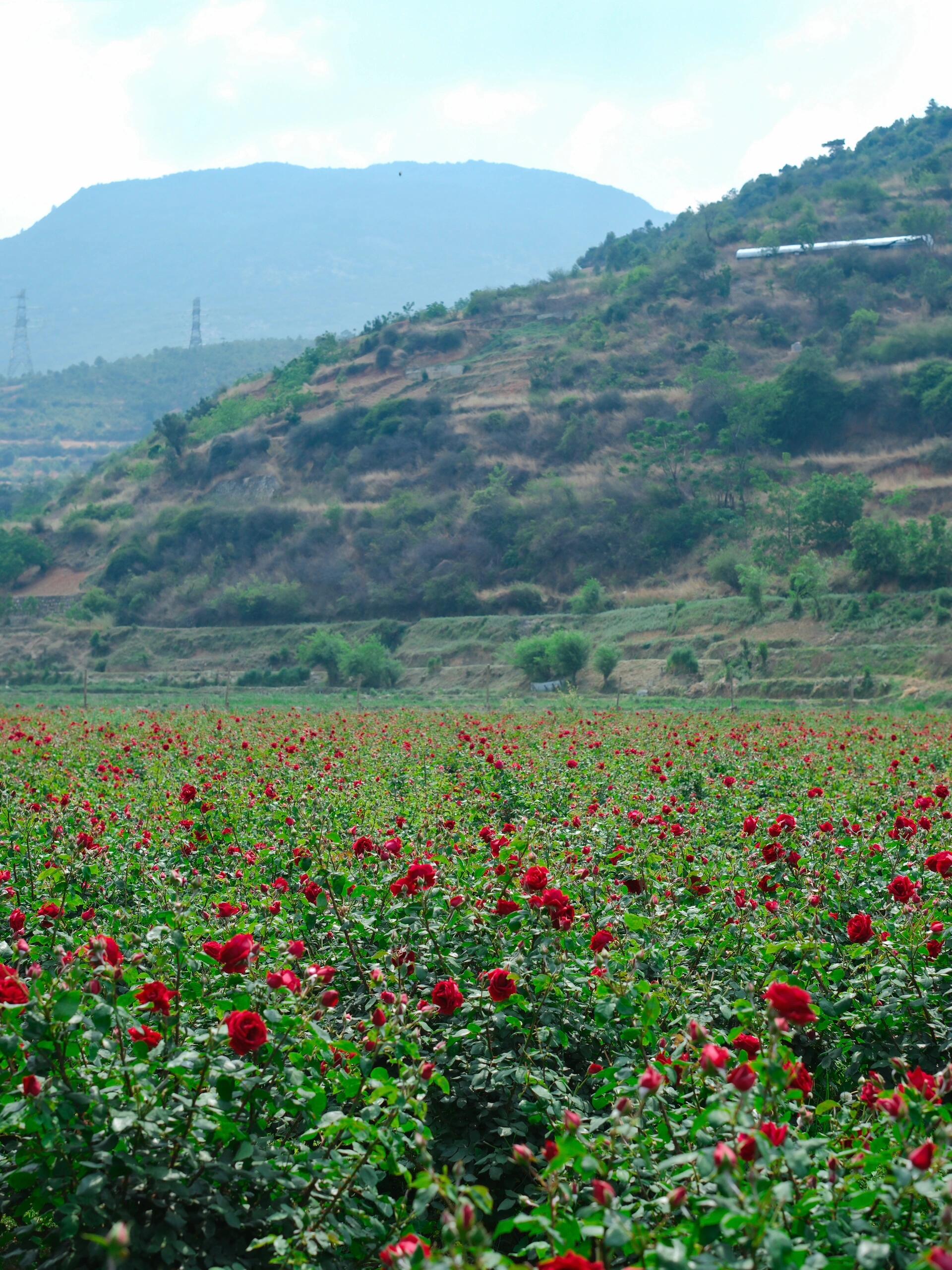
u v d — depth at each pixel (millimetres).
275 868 7820
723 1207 2844
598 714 32406
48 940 5211
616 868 7285
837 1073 5270
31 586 103750
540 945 5344
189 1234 3559
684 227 189750
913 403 93000
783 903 6531
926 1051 5133
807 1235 3090
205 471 116250
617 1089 4117
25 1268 3436
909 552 62781
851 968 5488
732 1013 4941
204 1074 3609
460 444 106938
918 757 15977
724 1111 3234
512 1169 4586
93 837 7766
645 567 84250
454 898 5715
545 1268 2646
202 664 82812
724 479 89375
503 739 18984
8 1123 3422
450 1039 4758
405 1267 2830
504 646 74312
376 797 10938
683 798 11891
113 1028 3846
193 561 99562
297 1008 4254
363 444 110812
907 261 125125
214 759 14820
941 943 5328
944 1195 2936
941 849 7789
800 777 13055
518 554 88750
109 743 17828
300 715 29812
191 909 6027
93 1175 3254
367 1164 3727
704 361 110750
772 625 62750
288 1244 3373
